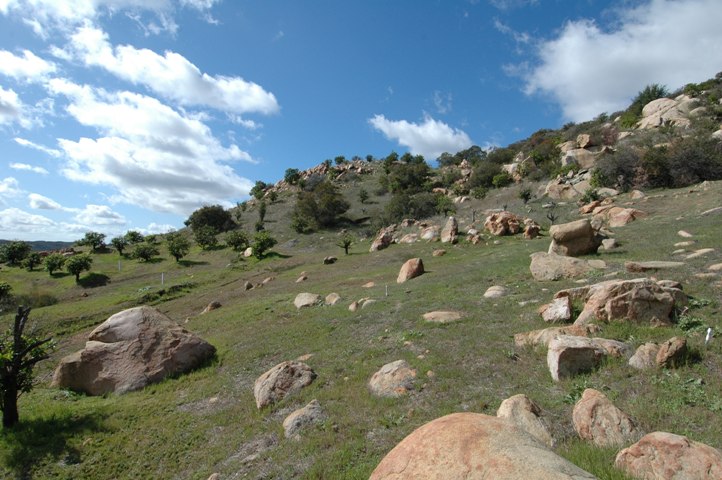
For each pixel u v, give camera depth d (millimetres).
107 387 15336
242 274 44000
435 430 4402
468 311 16109
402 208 68750
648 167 42844
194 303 33281
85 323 29062
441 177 96938
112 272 50469
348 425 9625
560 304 13227
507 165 77062
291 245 64562
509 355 11391
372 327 16891
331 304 23125
